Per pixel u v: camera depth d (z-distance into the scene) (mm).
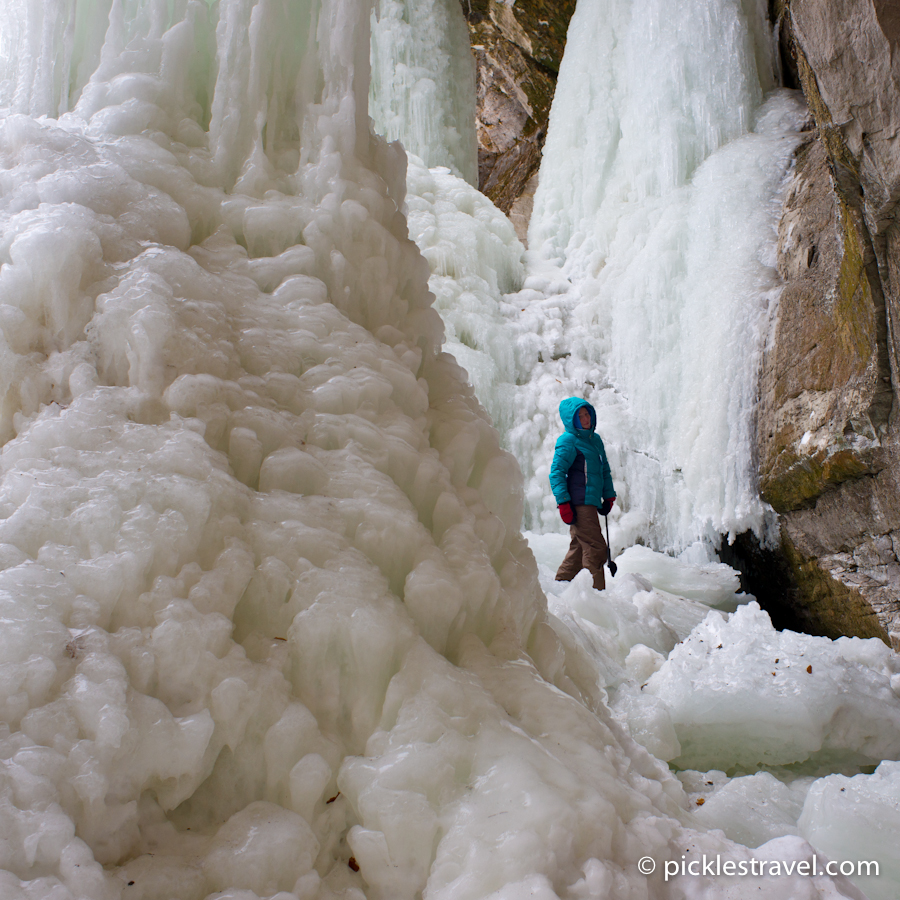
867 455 4484
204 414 1893
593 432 5367
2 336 1851
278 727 1491
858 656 3350
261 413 1988
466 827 1429
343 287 2547
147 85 2529
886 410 4320
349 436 2096
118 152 2342
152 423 1862
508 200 13664
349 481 1966
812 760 2881
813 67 3486
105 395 1835
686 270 7395
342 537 1837
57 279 1912
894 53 3025
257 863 1325
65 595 1459
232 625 1569
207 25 2781
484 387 7578
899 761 2545
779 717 2791
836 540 5070
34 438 1735
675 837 1652
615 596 4305
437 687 1662
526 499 7477
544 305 8594
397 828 1414
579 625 3479
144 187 2303
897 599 4504
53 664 1338
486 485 2453
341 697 1644
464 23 10586
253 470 1930
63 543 1557
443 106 10070
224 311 2168
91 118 2461
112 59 2570
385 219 2855
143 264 2076
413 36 9742
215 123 2605
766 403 5820
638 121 8406
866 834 2053
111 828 1302
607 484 5371
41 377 1882
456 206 8898
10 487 1620
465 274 8305
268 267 2418
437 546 2033
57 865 1162
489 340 7930
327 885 1407
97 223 2078
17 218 2002
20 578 1440
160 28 2654
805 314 5555
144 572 1560
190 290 2129
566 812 1448
